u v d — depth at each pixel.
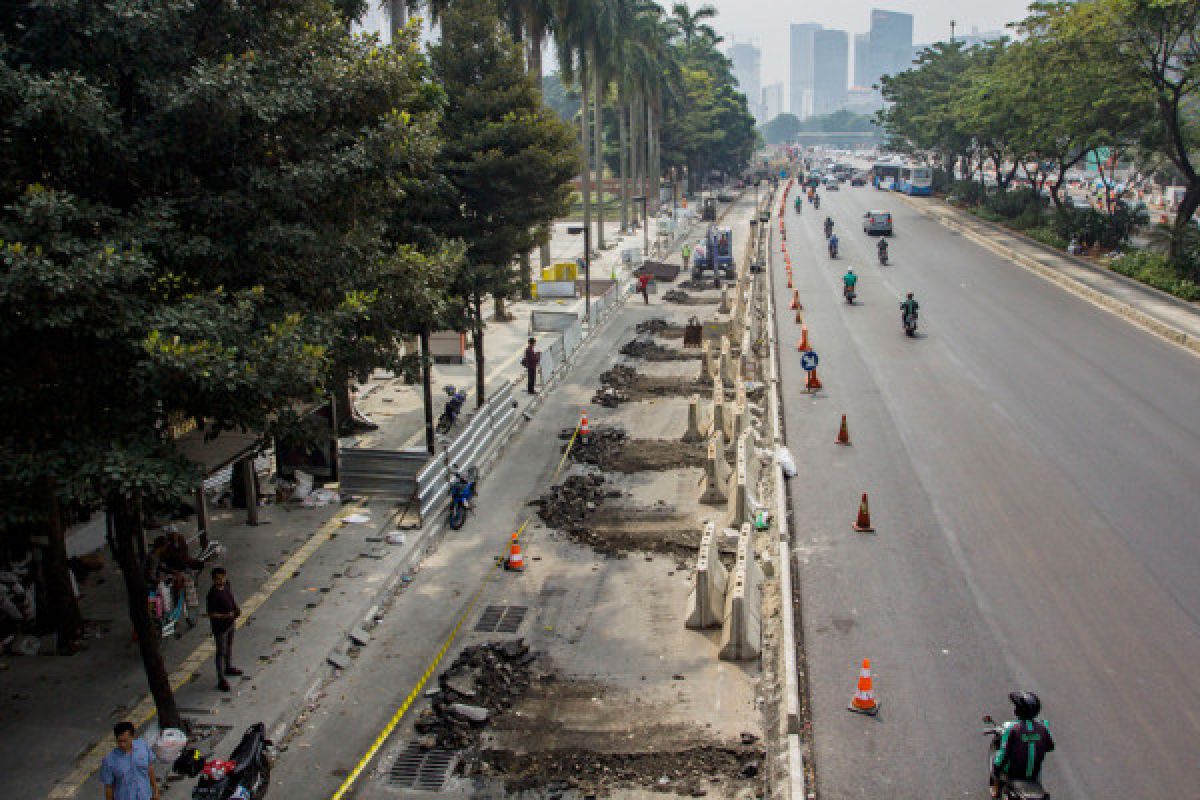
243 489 20.05
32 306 9.33
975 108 66.19
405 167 14.03
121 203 11.79
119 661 14.10
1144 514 18.98
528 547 18.78
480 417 23.64
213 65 11.43
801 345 33.66
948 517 19.17
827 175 146.88
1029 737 10.36
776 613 15.59
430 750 12.22
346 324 13.16
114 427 10.65
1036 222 66.75
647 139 101.50
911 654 14.11
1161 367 30.83
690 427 25.25
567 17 51.59
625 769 11.71
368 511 20.05
